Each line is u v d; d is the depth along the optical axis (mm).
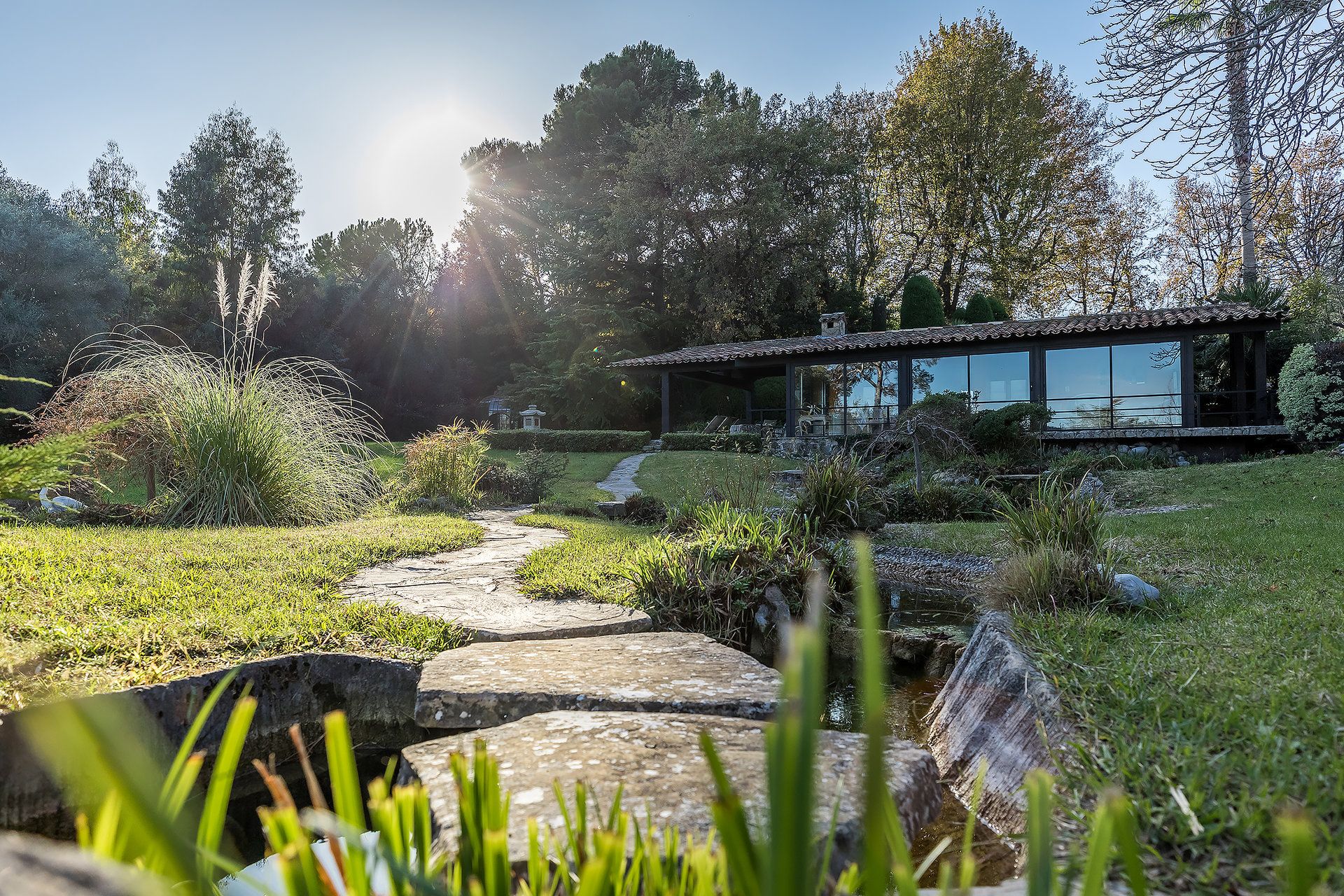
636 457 21828
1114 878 1452
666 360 23703
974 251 31938
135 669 2984
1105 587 4234
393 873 535
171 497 8328
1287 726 2062
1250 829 1542
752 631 5043
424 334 37062
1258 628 3348
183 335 28078
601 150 35812
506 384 35062
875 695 313
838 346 21000
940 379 20875
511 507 12609
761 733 2256
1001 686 2877
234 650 3340
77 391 8672
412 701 3273
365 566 5859
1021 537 5340
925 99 30156
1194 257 26047
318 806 542
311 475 8891
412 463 11938
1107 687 2545
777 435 22516
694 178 29922
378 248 43500
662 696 2799
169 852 348
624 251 31703
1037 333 18562
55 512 7738
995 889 1474
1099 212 29734
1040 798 464
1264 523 7199
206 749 2877
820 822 1590
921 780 2051
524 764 1983
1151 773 1852
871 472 10766
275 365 9695
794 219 30406
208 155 30922
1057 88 29234
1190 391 17328
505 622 4090
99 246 25172
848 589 6027
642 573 5270
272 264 30641
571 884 733
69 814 2357
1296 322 17234
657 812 1690
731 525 6137
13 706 2480
